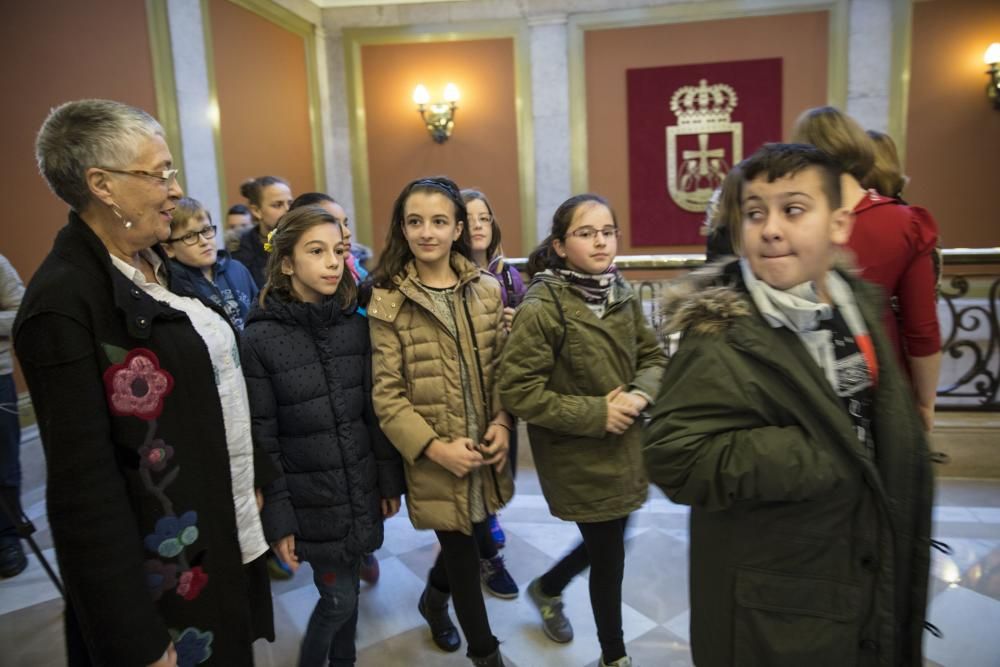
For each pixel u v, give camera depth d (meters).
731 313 0.90
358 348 1.64
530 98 6.14
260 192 2.91
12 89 3.24
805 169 0.85
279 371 1.51
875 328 0.93
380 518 1.67
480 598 1.65
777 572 0.91
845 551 0.89
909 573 0.92
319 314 1.54
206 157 4.54
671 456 0.90
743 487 0.86
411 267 1.67
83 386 0.95
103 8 3.74
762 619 0.91
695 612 1.00
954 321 3.19
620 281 1.71
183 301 1.18
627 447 1.63
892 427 0.89
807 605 0.89
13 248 3.25
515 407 1.57
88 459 0.94
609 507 1.61
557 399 1.55
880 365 0.91
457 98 6.18
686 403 0.90
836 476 0.85
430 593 1.92
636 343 1.73
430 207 1.60
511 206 6.31
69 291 0.96
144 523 1.03
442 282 1.69
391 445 1.68
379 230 6.49
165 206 1.05
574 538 2.62
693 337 0.92
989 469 2.98
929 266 1.41
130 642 0.95
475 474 1.67
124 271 1.05
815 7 5.67
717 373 0.88
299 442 1.53
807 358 0.87
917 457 0.89
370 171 6.43
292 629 2.08
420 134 6.32
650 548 2.48
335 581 1.58
